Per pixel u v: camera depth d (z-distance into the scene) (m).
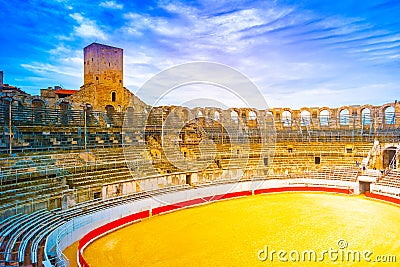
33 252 16.58
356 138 48.91
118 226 26.14
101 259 19.48
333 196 39.12
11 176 24.44
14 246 17.22
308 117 53.72
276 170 46.41
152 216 29.72
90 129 41.03
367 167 43.28
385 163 45.72
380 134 47.94
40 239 18.39
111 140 41.34
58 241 19.70
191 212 31.56
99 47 49.59
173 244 22.20
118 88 51.69
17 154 29.44
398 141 44.81
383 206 33.62
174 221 28.19
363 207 33.22
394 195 36.19
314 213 30.81
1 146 30.48
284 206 33.97
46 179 26.67
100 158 34.62
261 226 26.55
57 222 22.00
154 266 18.42
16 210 21.92
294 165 47.12
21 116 35.50
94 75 49.34
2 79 41.78
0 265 14.88
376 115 49.41
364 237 23.50
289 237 23.64
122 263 18.86
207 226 26.66
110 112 46.44
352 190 40.03
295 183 43.34
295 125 53.84
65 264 16.56
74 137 38.31
